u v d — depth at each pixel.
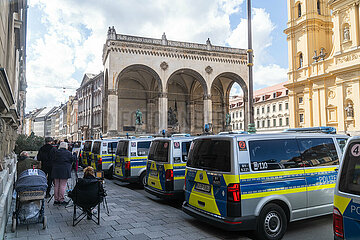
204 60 43.94
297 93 41.03
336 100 34.53
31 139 33.38
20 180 6.52
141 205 9.17
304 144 6.70
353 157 3.80
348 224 3.68
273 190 5.99
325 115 35.78
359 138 3.76
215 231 6.49
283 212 6.04
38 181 6.59
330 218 7.75
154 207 8.91
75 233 6.23
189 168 7.02
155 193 9.32
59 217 7.62
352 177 3.75
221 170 5.92
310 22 39.28
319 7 40.47
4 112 6.55
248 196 5.71
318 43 39.25
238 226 5.54
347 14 33.00
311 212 6.46
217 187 5.97
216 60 44.78
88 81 59.34
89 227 6.69
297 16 41.81
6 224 6.66
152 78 46.75
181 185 9.12
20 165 8.41
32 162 8.54
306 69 39.22
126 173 12.33
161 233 6.27
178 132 47.31
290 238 6.16
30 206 6.52
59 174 9.01
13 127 14.41
